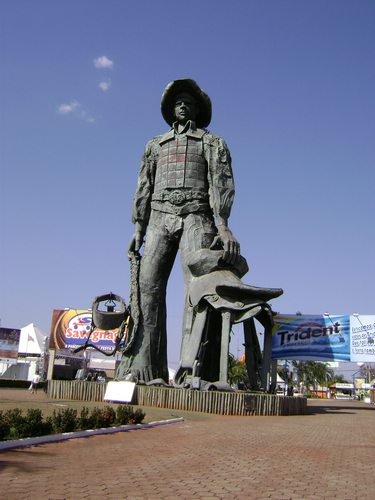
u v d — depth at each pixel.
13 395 29.27
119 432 13.77
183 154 29.69
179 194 29.20
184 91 30.91
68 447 10.56
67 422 12.58
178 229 29.05
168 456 9.88
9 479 7.20
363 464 9.73
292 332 35.34
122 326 30.33
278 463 9.44
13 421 11.23
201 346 26.14
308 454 10.82
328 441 13.55
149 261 29.78
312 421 20.91
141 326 29.48
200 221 28.86
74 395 26.56
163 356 30.11
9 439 10.55
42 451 9.84
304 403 26.95
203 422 18.06
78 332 54.22
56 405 20.34
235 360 65.81
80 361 62.19
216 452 10.60
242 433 14.67
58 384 27.33
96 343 53.81
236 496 6.68
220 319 28.23
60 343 54.06
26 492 6.50
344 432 16.52
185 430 15.02
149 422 16.20
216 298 26.38
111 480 7.45
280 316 35.81
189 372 26.36
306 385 98.06
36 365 60.38
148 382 27.52
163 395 24.23
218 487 7.19
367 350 33.62
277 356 35.16
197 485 7.29
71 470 8.08
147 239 30.16
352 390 106.75
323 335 34.72
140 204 31.28
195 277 27.83
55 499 6.21
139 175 31.64
